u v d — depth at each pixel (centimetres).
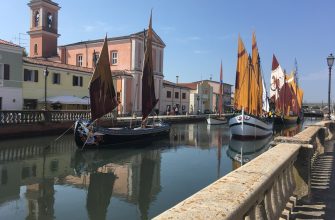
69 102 4428
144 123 3391
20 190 1524
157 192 1498
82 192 1498
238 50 3956
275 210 540
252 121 3788
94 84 2706
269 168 505
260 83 4266
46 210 1233
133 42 6141
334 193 843
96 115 2744
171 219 271
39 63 4300
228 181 416
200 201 326
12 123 2967
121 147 2912
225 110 10356
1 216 1166
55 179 1755
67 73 4694
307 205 739
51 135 3353
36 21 6638
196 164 2225
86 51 6650
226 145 3325
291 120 6494
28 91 4159
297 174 781
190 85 9381
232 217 296
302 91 8169
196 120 6969
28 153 2497
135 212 1231
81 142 2661
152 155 2583
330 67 2397
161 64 6881
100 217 1170
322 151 1520
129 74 6059
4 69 3747
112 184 1653
